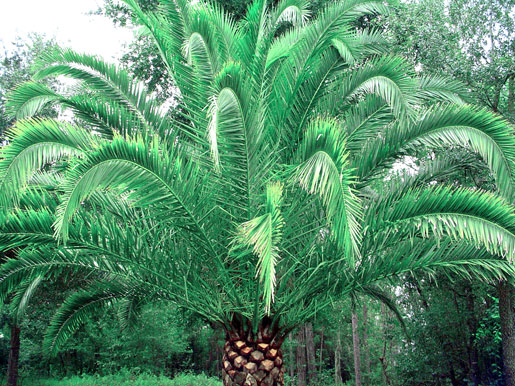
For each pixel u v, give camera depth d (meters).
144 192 4.53
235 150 4.75
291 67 6.00
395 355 14.38
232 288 5.47
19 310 9.16
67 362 25.86
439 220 4.84
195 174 4.74
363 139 6.36
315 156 4.14
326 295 5.82
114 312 14.10
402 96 5.35
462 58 9.99
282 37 7.03
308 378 23.44
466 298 12.89
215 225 5.27
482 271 5.37
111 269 5.91
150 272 5.62
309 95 6.18
